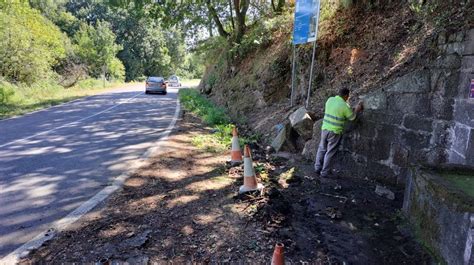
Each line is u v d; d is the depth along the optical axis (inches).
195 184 216.2
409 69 233.8
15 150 300.8
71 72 1409.9
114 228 155.7
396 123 225.1
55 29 1343.5
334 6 395.2
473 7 200.8
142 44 2571.4
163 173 235.6
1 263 127.0
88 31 1958.7
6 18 859.4
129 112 586.6
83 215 168.1
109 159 272.1
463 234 119.9
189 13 770.2
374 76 277.1
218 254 138.1
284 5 606.2
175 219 166.6
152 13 739.4
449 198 130.8
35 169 244.1
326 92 336.2
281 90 448.1
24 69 923.4
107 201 185.8
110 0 718.5
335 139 236.8
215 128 419.5
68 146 318.0
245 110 504.1
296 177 239.5
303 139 297.6
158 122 470.9
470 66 182.1
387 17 316.8
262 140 354.0
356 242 154.7
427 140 211.0
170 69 2851.9
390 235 162.1
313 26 324.8
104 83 1577.3
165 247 141.6
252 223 165.8
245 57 653.9
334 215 180.9
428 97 209.0
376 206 195.8
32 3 1943.9
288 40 449.4
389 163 230.2
